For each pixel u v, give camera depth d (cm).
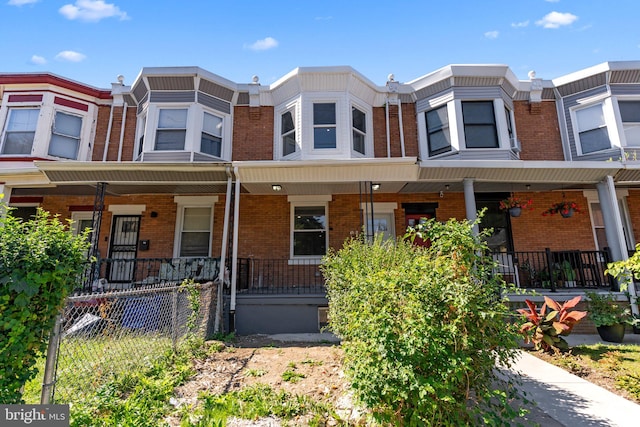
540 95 1005
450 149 927
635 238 923
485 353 265
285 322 732
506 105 954
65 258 248
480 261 288
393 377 244
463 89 940
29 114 962
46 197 976
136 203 967
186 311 533
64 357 319
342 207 960
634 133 899
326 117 934
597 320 608
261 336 685
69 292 259
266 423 291
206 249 951
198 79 945
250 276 909
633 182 817
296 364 468
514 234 931
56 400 281
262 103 1017
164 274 822
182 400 335
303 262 923
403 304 270
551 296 702
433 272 274
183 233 960
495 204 966
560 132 987
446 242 291
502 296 311
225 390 367
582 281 782
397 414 250
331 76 936
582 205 944
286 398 343
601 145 917
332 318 534
